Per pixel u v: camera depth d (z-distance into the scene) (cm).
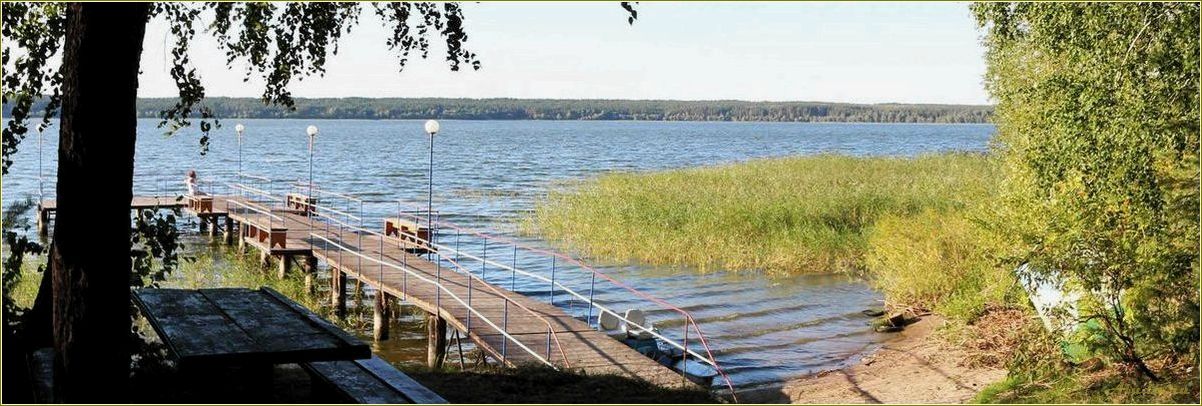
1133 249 904
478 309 1316
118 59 676
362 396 698
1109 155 826
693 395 916
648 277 1902
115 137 681
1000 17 961
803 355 1320
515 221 2803
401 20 1058
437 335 1312
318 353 707
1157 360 983
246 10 983
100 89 673
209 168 5784
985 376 1095
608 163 6450
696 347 1362
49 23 896
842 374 1198
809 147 9950
